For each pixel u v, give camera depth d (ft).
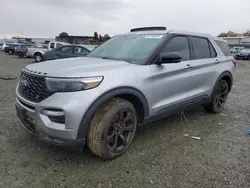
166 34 12.25
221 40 16.90
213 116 16.25
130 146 11.03
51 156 9.82
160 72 11.02
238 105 19.76
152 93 10.75
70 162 9.45
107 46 13.60
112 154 9.57
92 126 8.82
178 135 12.62
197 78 13.53
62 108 8.17
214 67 14.98
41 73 8.87
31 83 9.12
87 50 38.91
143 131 12.96
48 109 8.43
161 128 13.52
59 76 8.46
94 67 9.44
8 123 13.12
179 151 10.79
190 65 12.92
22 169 8.82
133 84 9.75
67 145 8.50
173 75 11.84
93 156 9.98
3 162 9.20
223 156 10.47
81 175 8.64
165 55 10.59
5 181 8.08
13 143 10.77
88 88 8.48
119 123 9.70
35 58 65.98
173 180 8.57
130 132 10.32
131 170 9.10
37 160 9.48
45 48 71.72
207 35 15.40
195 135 12.75
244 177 8.87
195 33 14.29
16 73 36.50
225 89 16.88
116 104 9.30
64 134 8.34
